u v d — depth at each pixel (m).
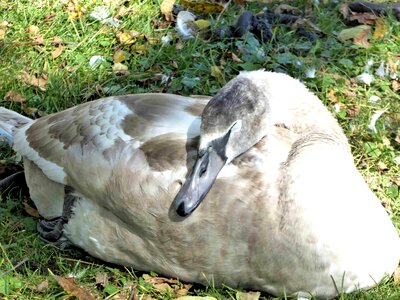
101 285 5.95
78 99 7.86
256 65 8.24
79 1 8.91
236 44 8.44
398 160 7.20
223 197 5.54
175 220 5.61
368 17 9.16
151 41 8.55
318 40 8.67
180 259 5.75
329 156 5.62
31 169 6.57
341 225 5.40
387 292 5.79
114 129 6.02
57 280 5.73
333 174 5.52
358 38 8.77
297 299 5.64
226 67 8.24
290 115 6.26
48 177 6.29
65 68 8.13
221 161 5.68
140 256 5.96
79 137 6.15
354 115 7.77
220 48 8.52
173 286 5.94
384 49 8.69
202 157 5.66
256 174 5.59
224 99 5.84
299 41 8.72
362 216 5.52
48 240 6.41
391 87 8.23
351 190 5.53
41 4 8.82
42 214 6.61
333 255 5.40
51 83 7.91
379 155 7.27
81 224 6.17
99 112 6.21
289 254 5.42
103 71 8.16
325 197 5.41
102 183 5.89
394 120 7.74
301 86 6.41
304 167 5.51
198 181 5.56
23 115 7.58
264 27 8.72
